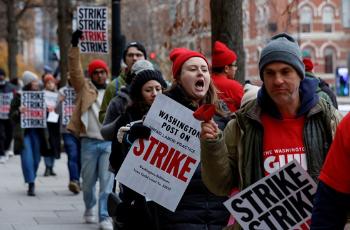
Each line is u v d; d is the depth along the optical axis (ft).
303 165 16.30
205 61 21.15
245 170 16.55
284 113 16.48
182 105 20.24
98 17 50.49
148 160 20.43
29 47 357.00
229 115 21.08
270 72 15.99
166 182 20.35
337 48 205.67
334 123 16.30
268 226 16.25
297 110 16.46
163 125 20.35
